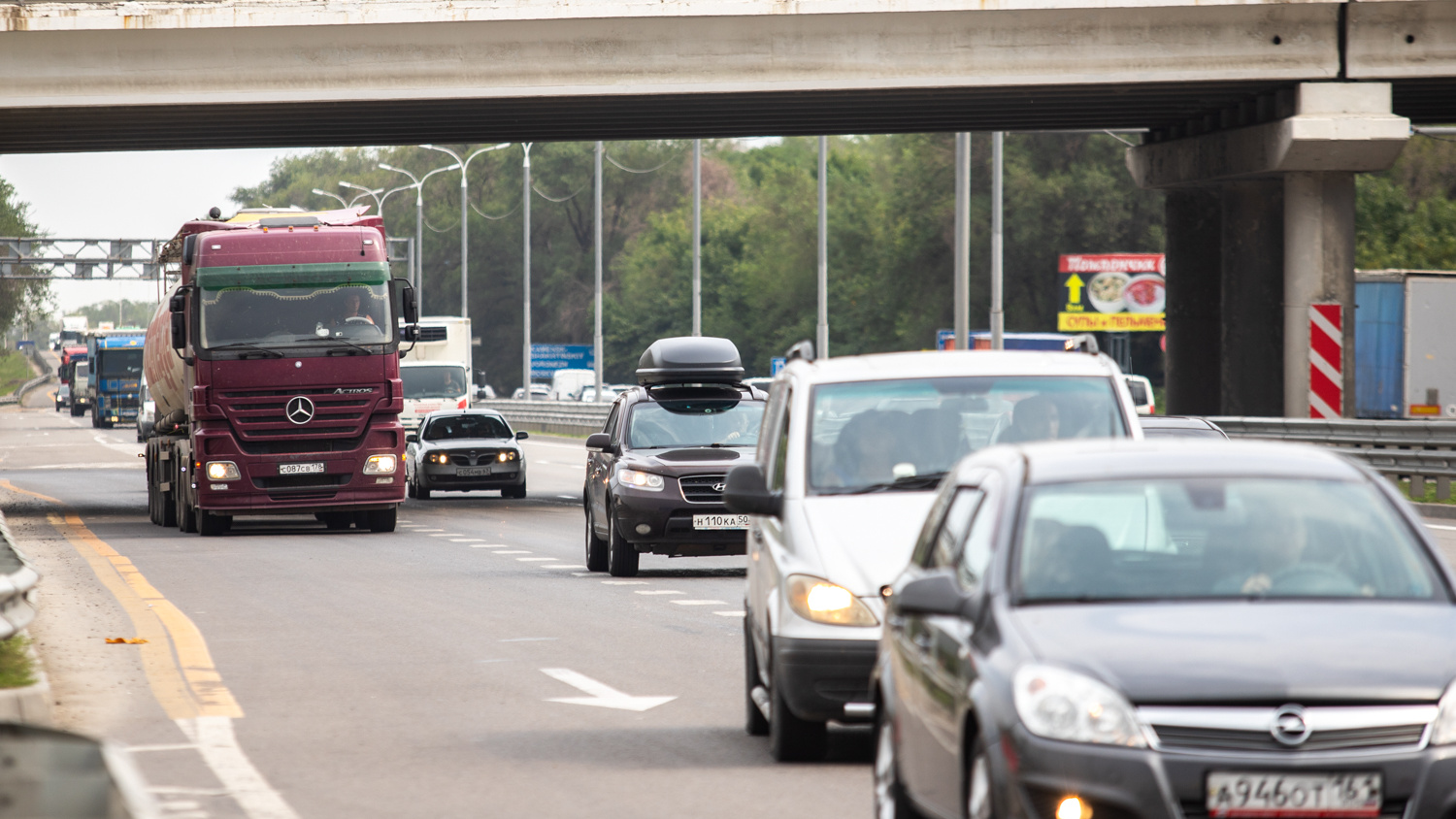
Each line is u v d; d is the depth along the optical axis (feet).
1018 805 55.57
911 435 97.86
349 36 281.54
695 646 137.80
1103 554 63.10
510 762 91.30
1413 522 64.90
